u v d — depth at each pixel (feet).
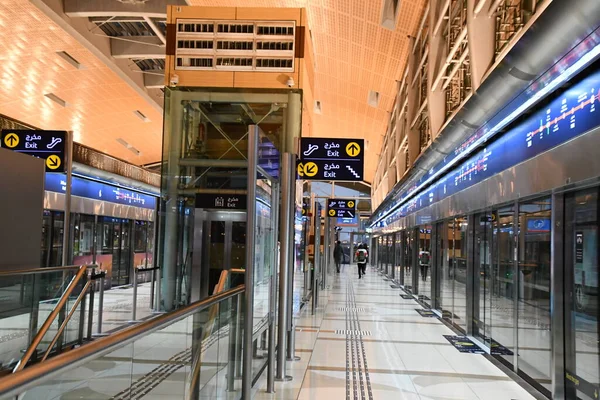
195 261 30.04
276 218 19.58
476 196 26.61
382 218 93.25
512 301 21.33
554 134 16.92
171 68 29.27
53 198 40.91
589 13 12.78
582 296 15.52
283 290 19.17
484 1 22.58
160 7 45.01
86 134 87.76
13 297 18.48
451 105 35.40
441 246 38.75
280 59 29.22
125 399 7.18
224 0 40.91
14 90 64.39
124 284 55.67
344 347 25.68
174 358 9.05
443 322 34.32
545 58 15.99
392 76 50.14
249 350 14.57
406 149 61.00
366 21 39.34
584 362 15.29
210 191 29.66
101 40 54.80
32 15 45.57
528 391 18.48
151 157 111.04
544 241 18.01
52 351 21.03
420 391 18.40
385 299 48.96
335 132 86.33
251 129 15.05
